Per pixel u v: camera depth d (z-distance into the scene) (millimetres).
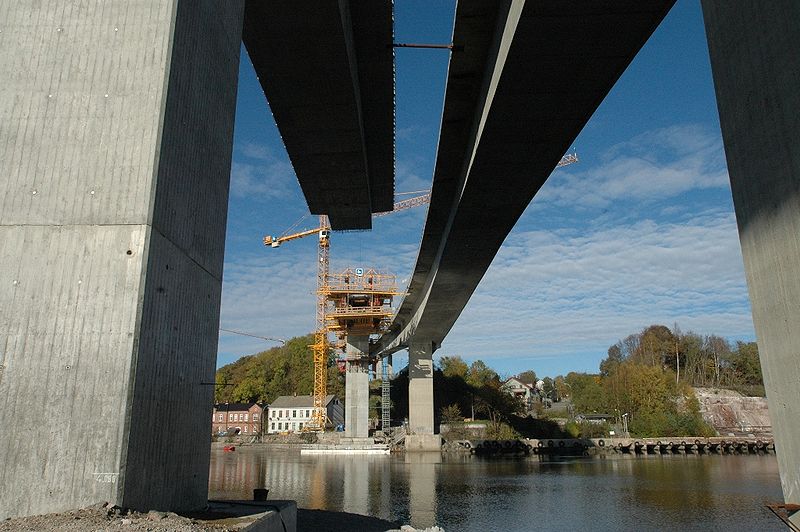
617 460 67000
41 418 7055
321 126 22781
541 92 18406
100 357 7195
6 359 7223
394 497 33875
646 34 15742
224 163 10344
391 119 24281
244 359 160375
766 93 7543
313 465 58031
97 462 6914
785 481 7547
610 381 105812
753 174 7930
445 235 35938
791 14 7004
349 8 18297
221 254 10227
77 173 7789
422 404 81625
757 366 132000
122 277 7426
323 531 19000
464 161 25969
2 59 8172
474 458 69062
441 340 83750
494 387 105500
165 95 8039
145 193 7680
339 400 138500
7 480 6887
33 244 7566
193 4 9039
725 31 8477
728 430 106312
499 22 17719
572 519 27672
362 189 28500
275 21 16891
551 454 78812
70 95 8055
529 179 25000
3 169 7801
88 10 8367
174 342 8297
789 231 7188
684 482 43188
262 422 130750
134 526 6328
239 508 9602
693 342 141000
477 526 25688
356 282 88125
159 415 7812
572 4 14531
